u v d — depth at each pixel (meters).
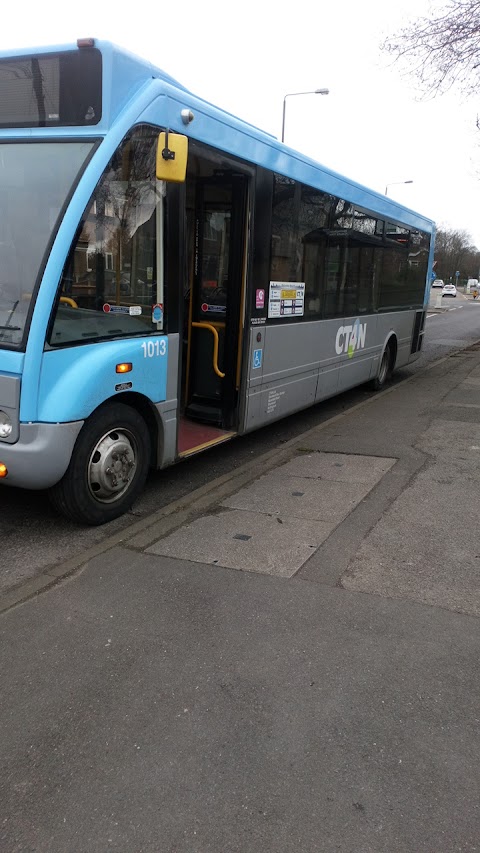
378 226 9.04
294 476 5.57
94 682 2.75
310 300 7.00
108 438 4.30
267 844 1.96
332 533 4.27
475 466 5.75
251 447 6.79
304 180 6.48
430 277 12.52
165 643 3.03
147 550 4.02
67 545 4.13
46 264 3.66
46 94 3.91
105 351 4.05
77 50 3.81
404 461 5.93
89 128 3.88
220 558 3.90
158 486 5.41
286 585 3.56
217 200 5.64
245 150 5.32
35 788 2.19
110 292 4.08
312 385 7.37
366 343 9.11
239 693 2.67
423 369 12.63
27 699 2.64
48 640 3.05
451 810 2.08
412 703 2.61
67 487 4.09
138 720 2.52
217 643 3.02
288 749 2.36
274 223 5.95
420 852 1.93
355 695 2.66
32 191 3.85
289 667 2.84
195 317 5.98
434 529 4.32
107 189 3.91
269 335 6.14
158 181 4.36
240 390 5.83
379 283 9.39
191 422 6.11
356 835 1.99
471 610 3.30
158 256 4.48
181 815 2.07
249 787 2.18
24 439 3.71
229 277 5.68
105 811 2.09
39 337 3.62
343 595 3.45
